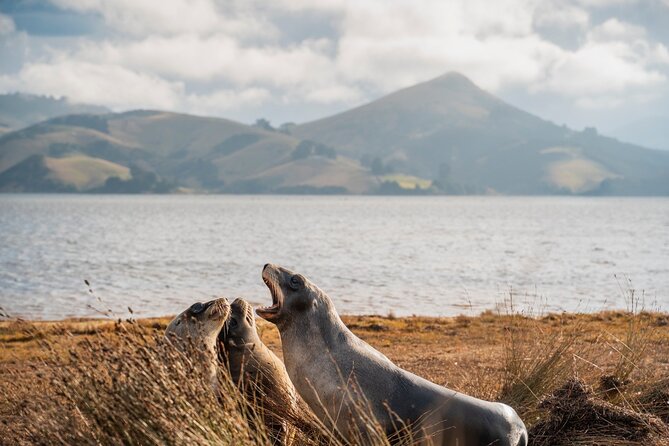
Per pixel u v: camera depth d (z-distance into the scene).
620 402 8.57
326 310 6.59
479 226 116.19
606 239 83.38
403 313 27.59
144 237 84.81
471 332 19.39
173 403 5.75
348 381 6.24
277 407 7.04
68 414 5.99
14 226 109.69
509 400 8.73
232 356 7.46
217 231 98.31
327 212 183.12
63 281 40.88
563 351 9.54
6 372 11.62
